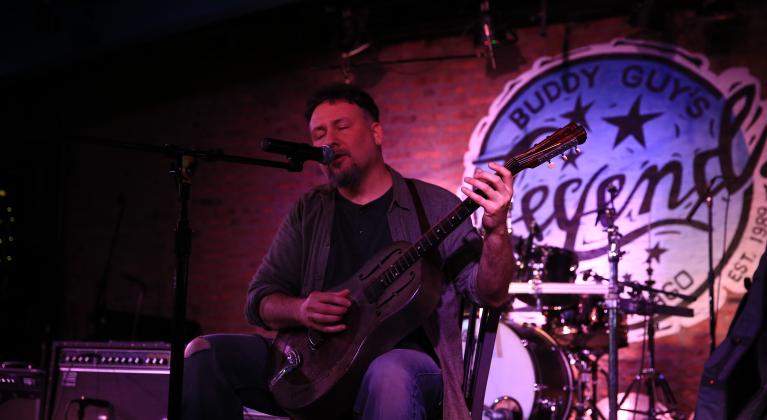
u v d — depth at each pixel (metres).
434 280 2.09
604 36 5.46
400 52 5.86
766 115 5.09
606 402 4.73
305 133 5.97
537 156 2.02
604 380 5.06
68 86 6.55
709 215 4.90
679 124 5.24
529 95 5.55
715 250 5.05
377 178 2.40
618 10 5.40
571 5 5.44
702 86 5.23
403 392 1.89
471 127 5.63
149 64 6.39
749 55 5.18
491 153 5.56
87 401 3.51
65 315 6.21
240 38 6.21
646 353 5.04
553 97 5.50
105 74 6.47
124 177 6.30
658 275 5.11
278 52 6.12
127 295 6.14
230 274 5.96
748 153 5.08
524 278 4.43
